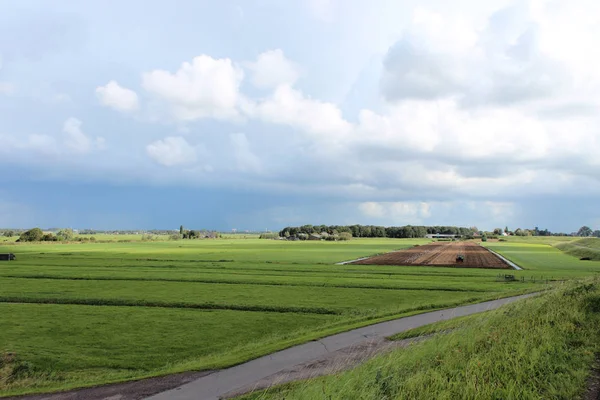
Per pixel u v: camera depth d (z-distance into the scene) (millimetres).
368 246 174125
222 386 15641
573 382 10328
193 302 39625
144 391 15633
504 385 10211
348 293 44906
